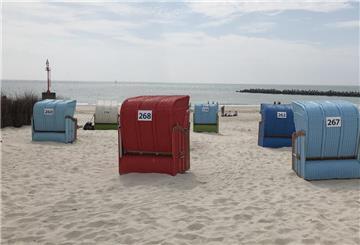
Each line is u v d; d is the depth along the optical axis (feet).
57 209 18.34
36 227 16.01
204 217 17.06
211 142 42.47
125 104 25.13
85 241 14.56
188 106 26.78
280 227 15.79
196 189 21.93
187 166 26.81
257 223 16.35
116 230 15.60
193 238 14.76
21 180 23.73
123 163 25.17
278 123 38.47
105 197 20.34
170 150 24.61
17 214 17.56
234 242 14.38
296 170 25.46
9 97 57.41
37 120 39.50
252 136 52.31
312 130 23.65
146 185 22.58
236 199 19.95
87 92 357.00
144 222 16.47
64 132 39.37
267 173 26.27
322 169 23.66
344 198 19.97
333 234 15.02
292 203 19.19
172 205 18.78
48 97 72.79
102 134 48.16
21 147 35.45
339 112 23.76
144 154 25.20
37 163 28.84
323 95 377.09
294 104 25.96
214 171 27.04
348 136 23.67
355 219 16.79
